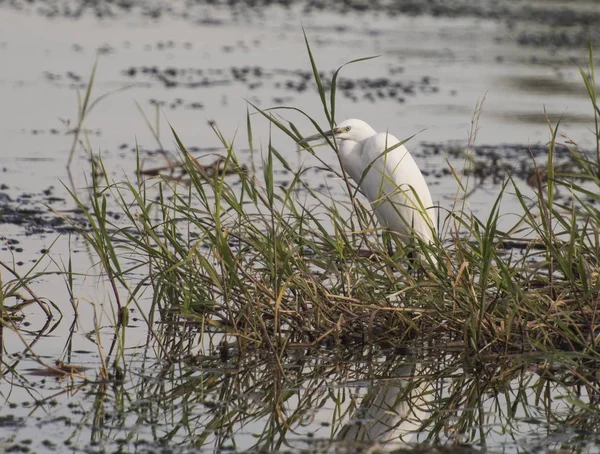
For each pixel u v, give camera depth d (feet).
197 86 106.83
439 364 36.94
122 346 37.52
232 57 131.23
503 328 38.55
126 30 152.56
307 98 101.09
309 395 33.42
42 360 35.53
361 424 30.91
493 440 29.81
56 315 40.93
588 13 176.55
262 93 103.04
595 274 40.34
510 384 35.06
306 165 74.49
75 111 91.04
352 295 40.78
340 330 39.37
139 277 46.52
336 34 151.94
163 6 183.73
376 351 38.27
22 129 82.69
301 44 142.31
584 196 68.13
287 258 37.50
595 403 33.14
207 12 177.78
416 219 48.91
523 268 39.68
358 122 53.21
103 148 77.46
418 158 77.51
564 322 38.86
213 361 36.37
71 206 59.88
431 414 32.09
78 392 32.60
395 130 85.97
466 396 33.86
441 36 152.97
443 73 122.42
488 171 73.56
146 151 76.64
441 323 39.65
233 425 30.42
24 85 101.96
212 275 38.17
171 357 36.52
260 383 34.32
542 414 32.22
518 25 162.81
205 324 40.34
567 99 107.24
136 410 31.19
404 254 39.93
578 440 29.84
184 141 80.59
